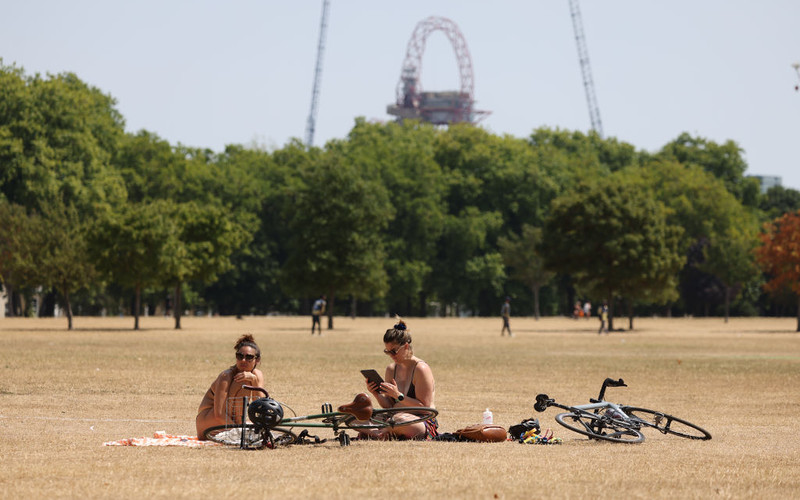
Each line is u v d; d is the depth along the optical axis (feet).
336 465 43.34
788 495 37.35
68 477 39.78
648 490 37.65
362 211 317.01
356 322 392.06
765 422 67.62
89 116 423.64
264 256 510.99
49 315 428.97
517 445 52.19
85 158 402.11
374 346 181.98
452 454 47.42
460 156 588.50
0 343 173.68
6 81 392.47
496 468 42.78
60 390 85.76
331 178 319.68
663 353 168.86
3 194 373.20
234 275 505.25
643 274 316.19
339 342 200.13
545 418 69.10
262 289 514.68
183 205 306.96
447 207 559.79
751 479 41.11
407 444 51.62
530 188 560.61
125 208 279.08
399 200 519.19
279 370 113.91
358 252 316.60
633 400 83.66
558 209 334.24
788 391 93.66
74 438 54.85
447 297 550.77
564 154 629.10
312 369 116.47
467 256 542.16
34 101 390.42
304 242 317.42
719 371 121.70
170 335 225.76
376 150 549.95
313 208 317.42
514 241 521.24
